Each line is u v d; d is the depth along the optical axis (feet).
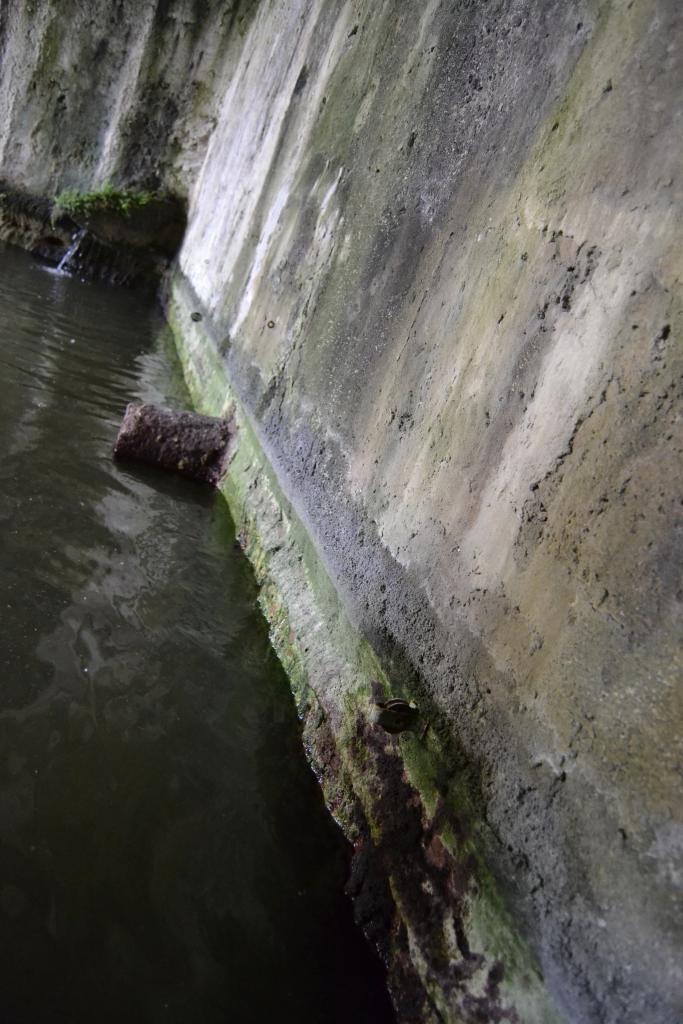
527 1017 6.07
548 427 7.41
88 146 41.37
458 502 8.79
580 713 6.30
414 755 8.50
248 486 16.10
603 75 7.81
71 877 7.38
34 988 6.33
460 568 8.46
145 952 6.97
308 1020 6.95
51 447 16.65
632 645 5.95
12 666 9.71
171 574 13.42
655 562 5.88
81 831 7.91
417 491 9.80
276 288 18.34
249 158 26.96
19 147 42.16
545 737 6.63
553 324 7.70
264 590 13.53
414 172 12.22
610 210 7.18
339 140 16.62
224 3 37.37
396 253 12.21
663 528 5.87
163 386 24.64
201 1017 6.63
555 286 7.79
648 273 6.52
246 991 7.00
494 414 8.41
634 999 5.31
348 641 10.68
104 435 18.54
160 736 9.62
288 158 20.98
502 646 7.47
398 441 10.63
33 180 42.22
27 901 7.00
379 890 8.19
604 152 7.46
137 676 10.50
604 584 6.33
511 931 6.44
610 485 6.48
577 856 6.00
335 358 13.58
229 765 9.62
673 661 5.57
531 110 9.12
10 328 25.12
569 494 6.94
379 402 11.51
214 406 20.61
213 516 16.30
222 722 10.31
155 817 8.43
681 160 6.41
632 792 5.67
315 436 13.47
